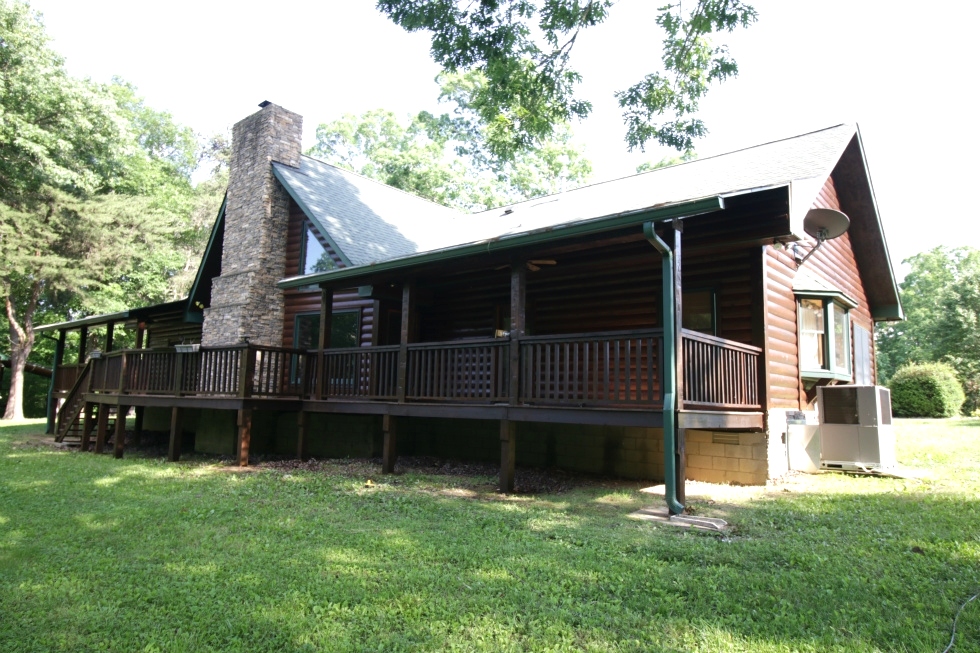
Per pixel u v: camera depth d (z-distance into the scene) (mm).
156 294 31688
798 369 10547
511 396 8273
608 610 3941
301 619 3844
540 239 7695
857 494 8000
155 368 12539
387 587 4375
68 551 5391
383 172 36125
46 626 3820
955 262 43938
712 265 9750
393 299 12422
